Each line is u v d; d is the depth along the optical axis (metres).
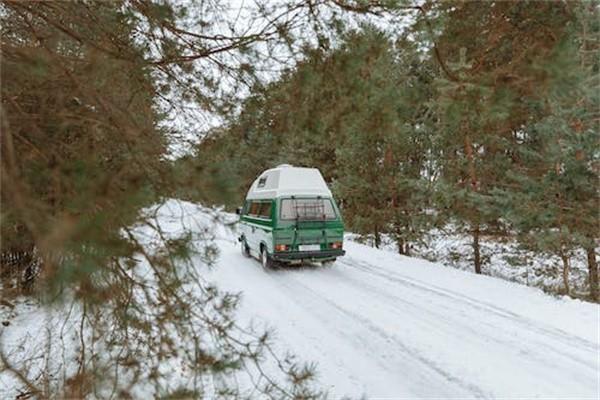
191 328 2.47
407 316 5.75
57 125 1.80
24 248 1.82
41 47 2.04
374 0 2.22
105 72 2.33
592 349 4.52
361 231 13.41
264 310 6.11
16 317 3.47
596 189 7.36
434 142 10.13
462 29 2.12
